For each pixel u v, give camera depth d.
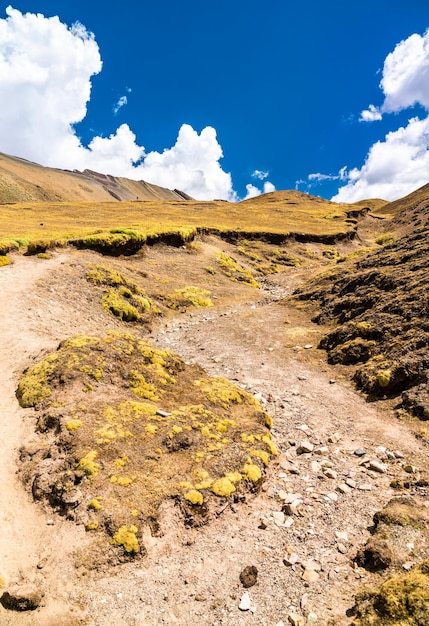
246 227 80.38
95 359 16.17
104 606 7.96
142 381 16.20
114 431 12.47
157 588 8.39
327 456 13.73
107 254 42.88
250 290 48.31
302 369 22.36
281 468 13.03
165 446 12.38
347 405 17.66
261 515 10.73
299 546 9.53
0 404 14.33
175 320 34.22
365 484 12.03
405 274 29.06
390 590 6.95
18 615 7.69
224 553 9.37
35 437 12.54
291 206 167.62
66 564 8.75
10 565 8.62
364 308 27.89
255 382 20.50
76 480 10.59
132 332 29.00
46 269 31.48
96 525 9.51
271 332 29.41
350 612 7.42
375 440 14.60
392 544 8.96
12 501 10.40
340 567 8.74
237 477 11.47
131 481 10.73
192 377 18.41
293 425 16.02
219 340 27.97
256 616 7.70
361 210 156.00
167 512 10.12
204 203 148.00
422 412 15.41
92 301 29.81
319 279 41.50
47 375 15.04
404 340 20.70
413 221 122.81
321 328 29.73
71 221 69.62
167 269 46.44
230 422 14.44
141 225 58.91
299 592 8.17
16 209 90.50
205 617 7.75
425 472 12.30
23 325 21.84
